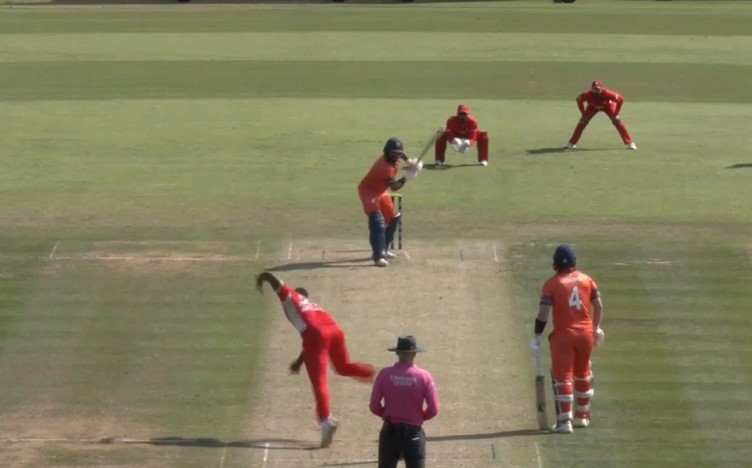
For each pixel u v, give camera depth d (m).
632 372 60.78
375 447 52.50
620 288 70.94
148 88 135.25
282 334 65.38
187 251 77.00
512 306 68.44
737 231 80.69
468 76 142.62
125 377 60.47
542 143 108.31
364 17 191.62
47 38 170.50
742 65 151.12
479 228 81.44
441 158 99.31
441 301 68.94
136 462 51.03
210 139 109.38
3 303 69.00
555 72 145.75
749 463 51.53
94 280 72.25
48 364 61.84
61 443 53.06
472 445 52.62
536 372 53.88
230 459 51.47
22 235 79.56
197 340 64.69
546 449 52.31
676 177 95.88
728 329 65.88
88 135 111.25
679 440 53.66
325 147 105.81
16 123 116.50
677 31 179.50
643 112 123.31
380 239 73.62
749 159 102.56
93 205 87.19
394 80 139.62
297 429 54.69
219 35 172.38
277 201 88.38
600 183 93.69
